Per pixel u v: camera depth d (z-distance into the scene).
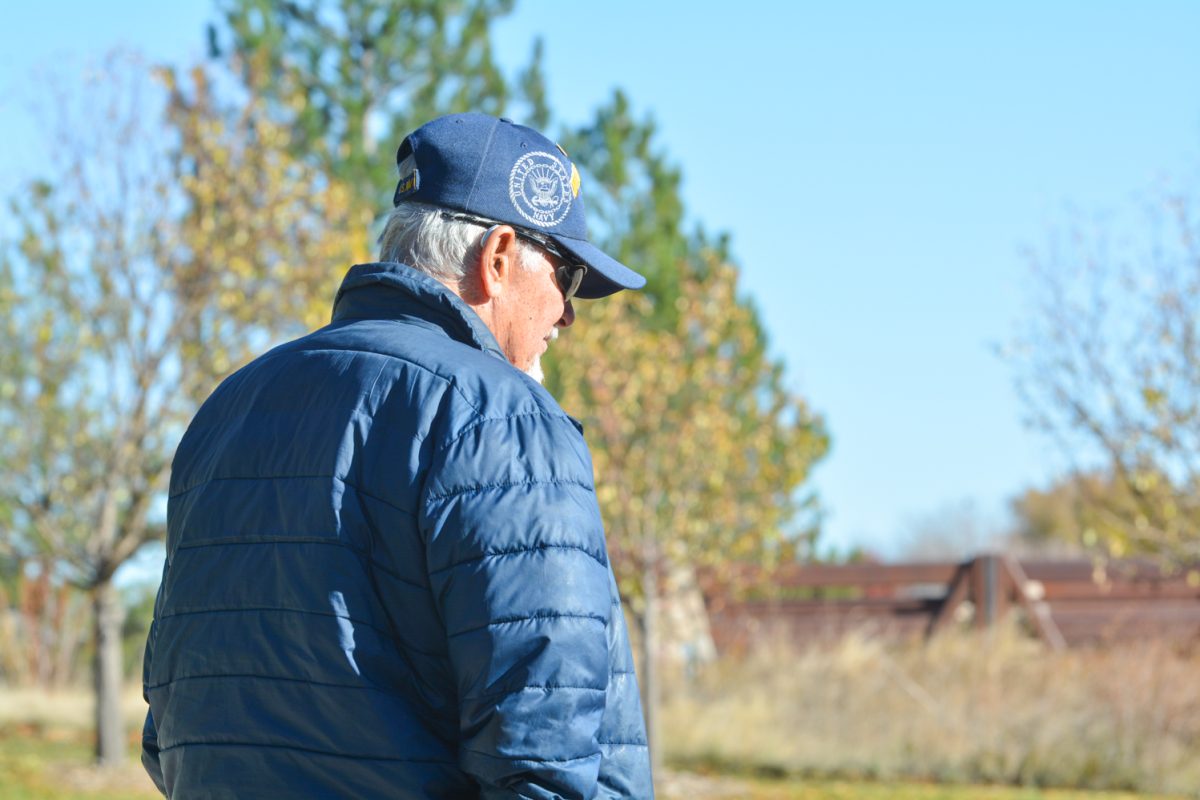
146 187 13.91
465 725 2.15
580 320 14.14
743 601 18.20
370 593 2.25
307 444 2.35
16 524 15.16
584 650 2.15
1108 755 14.22
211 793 2.29
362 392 2.35
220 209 14.31
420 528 2.23
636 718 2.33
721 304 14.88
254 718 2.27
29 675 21.12
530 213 2.58
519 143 2.61
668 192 22.75
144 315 13.84
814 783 14.05
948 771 14.38
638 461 13.55
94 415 14.01
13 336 13.77
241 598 2.32
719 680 16.67
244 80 15.74
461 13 24.38
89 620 21.67
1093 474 12.66
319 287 14.28
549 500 2.21
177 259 13.98
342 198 14.87
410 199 2.58
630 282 2.74
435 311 2.49
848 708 15.54
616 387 13.86
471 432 2.25
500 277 2.59
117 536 14.41
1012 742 14.54
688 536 13.83
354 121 22.20
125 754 14.59
